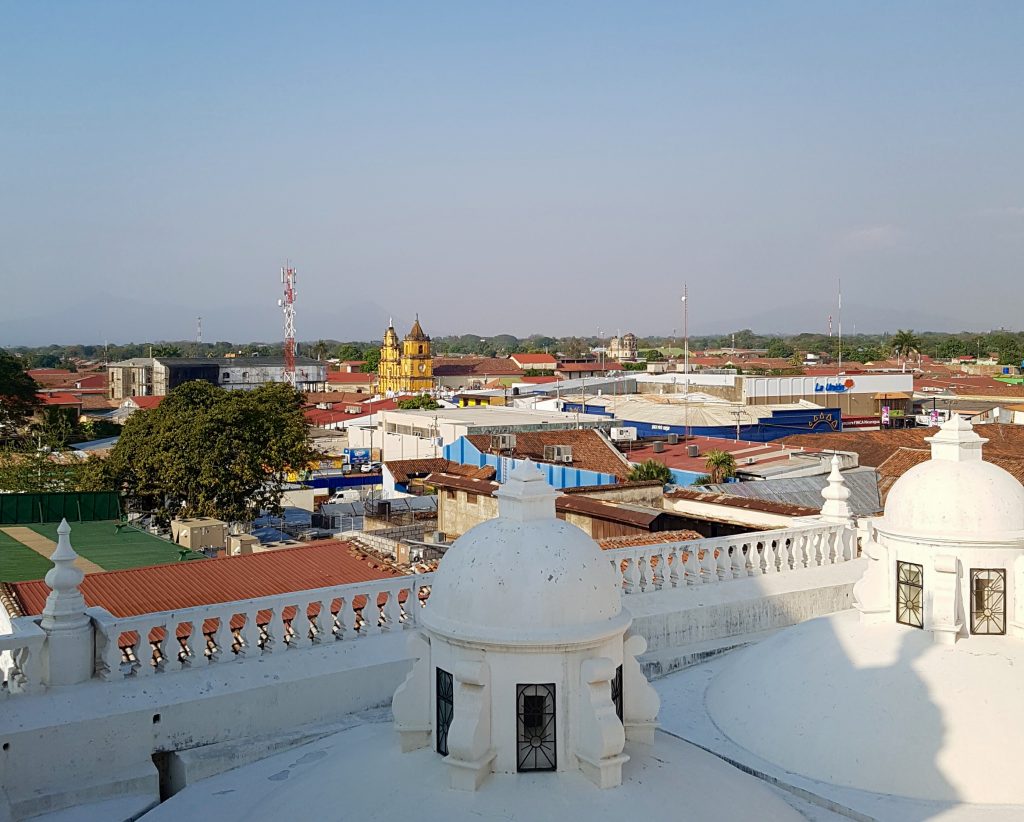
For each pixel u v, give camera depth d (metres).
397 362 187.75
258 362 178.00
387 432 80.19
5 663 10.67
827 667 10.16
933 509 10.25
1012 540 9.95
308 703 10.84
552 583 7.59
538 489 8.09
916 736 9.09
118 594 18.34
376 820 7.07
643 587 14.23
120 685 10.11
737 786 7.95
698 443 65.50
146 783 9.72
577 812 7.00
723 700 10.89
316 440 100.88
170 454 54.59
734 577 15.10
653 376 121.38
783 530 15.72
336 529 60.44
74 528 34.12
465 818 6.95
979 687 9.38
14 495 37.34
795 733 9.66
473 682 7.41
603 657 7.70
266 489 61.25
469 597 7.66
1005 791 8.64
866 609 10.79
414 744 8.09
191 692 10.27
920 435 59.06
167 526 56.06
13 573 26.11
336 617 11.85
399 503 56.50
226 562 20.91
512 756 7.51
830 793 8.86
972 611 10.18
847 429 97.75
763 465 53.88
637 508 30.30
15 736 9.25
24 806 9.13
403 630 12.07
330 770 8.09
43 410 103.69
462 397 133.38
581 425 68.50
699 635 13.77
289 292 142.75
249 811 8.27
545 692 7.54
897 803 8.64
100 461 58.84
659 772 7.71
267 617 14.44
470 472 51.91
